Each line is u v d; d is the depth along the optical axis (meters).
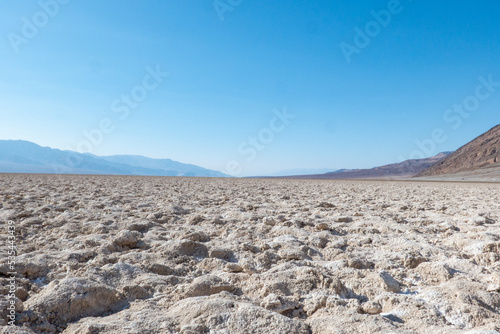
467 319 2.67
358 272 3.81
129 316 2.64
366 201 12.40
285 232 6.10
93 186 16.89
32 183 17.58
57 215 7.27
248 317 2.50
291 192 16.95
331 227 6.60
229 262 4.34
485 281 3.66
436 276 3.80
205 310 2.61
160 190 15.80
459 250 5.16
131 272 3.67
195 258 4.53
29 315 2.54
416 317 2.72
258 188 20.12
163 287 3.36
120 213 7.72
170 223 7.05
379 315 2.64
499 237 5.50
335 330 2.39
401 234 6.27
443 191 19.59
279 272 3.67
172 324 2.48
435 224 7.33
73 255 4.19
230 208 9.40
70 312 2.68
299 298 3.14
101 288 2.95
